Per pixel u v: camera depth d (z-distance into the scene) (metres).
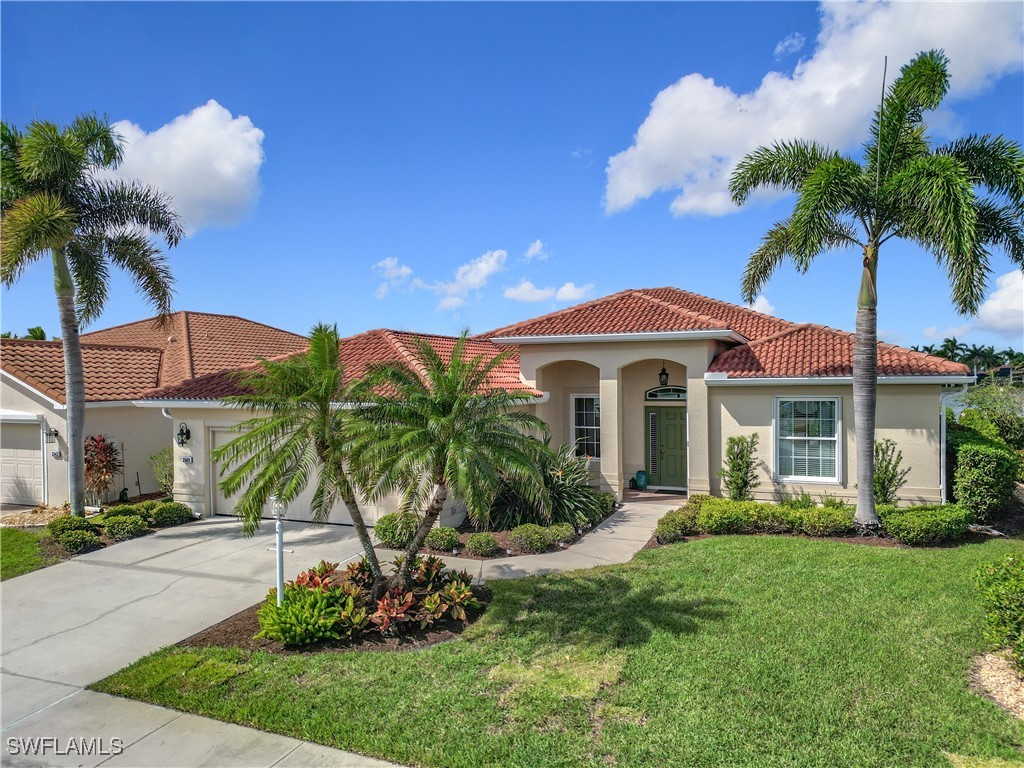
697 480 16.38
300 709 6.50
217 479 15.89
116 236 14.91
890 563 10.70
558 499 13.86
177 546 13.02
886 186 11.93
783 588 9.54
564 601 9.34
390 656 7.70
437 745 5.87
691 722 6.06
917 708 6.21
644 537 13.37
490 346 21.83
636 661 7.32
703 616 8.54
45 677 7.43
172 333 24.03
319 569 9.91
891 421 14.66
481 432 8.72
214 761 5.77
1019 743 5.68
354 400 9.07
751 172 13.44
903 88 12.00
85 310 15.09
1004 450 13.70
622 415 18.23
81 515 14.30
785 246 14.38
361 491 9.41
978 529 13.31
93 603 9.80
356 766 5.68
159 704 6.77
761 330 19.05
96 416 17.70
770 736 5.82
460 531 13.80
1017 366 28.31
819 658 7.24
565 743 5.84
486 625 8.55
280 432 9.21
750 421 15.98
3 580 11.02
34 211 12.57
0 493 18.16
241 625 8.82
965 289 10.70
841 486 15.12
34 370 17.83
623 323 17.02
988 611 7.22
